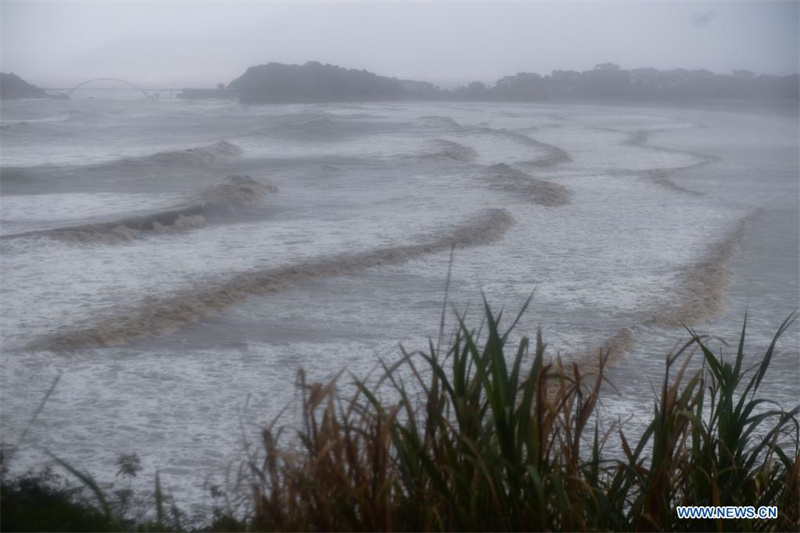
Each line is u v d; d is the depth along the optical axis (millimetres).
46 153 35125
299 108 94625
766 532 3447
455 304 11102
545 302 11258
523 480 2748
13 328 9375
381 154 34906
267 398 7660
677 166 31703
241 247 14531
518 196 21328
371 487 2771
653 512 3084
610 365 8773
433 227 16547
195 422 7012
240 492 4363
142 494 5293
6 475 4488
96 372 8195
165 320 9867
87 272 12273
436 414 2877
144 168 27547
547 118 72750
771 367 8844
